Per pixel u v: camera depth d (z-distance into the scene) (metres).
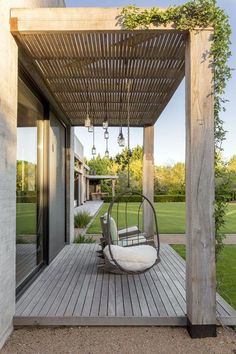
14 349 2.67
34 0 3.67
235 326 3.07
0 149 2.66
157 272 4.72
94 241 7.59
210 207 2.92
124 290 3.89
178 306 3.36
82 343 2.78
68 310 3.23
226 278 4.59
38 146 4.95
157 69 4.17
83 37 3.28
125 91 5.05
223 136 2.98
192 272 2.91
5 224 2.79
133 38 3.31
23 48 3.46
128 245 5.02
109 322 3.09
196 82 2.94
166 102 5.66
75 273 4.66
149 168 7.08
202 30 2.95
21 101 4.01
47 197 5.12
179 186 29.03
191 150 2.94
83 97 5.37
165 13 2.94
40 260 5.03
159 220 12.38
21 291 3.79
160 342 2.81
